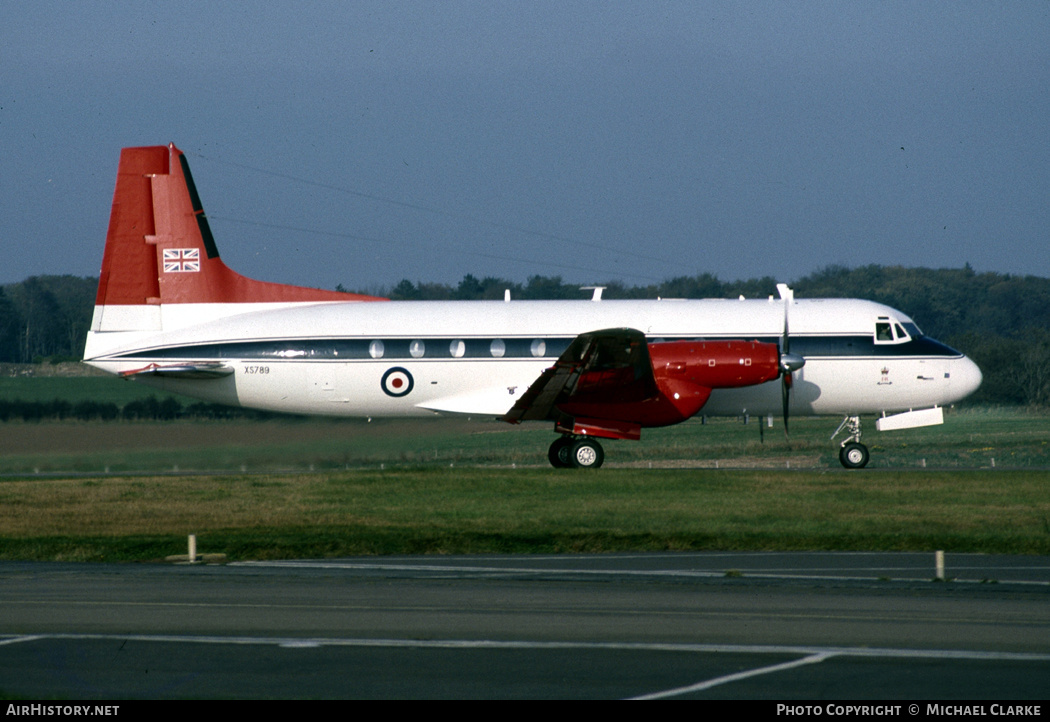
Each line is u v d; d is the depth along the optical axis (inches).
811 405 4461.1
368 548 2484.0
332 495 3563.0
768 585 1913.1
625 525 2893.7
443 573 2078.0
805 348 4389.8
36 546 2551.7
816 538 2583.7
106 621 1595.7
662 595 1807.3
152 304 4537.4
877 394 4434.1
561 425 4281.5
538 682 1273.4
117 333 4517.7
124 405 5511.8
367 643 1457.9
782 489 3592.5
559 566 2176.4
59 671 1323.8
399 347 4402.1
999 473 3991.1
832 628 1536.7
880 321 4436.5
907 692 1227.9
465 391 4411.9
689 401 4099.4
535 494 3526.1
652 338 4365.2
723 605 1715.1
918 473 4023.1
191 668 1334.9
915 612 1647.4
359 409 4505.4
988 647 1418.6
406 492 3602.4
